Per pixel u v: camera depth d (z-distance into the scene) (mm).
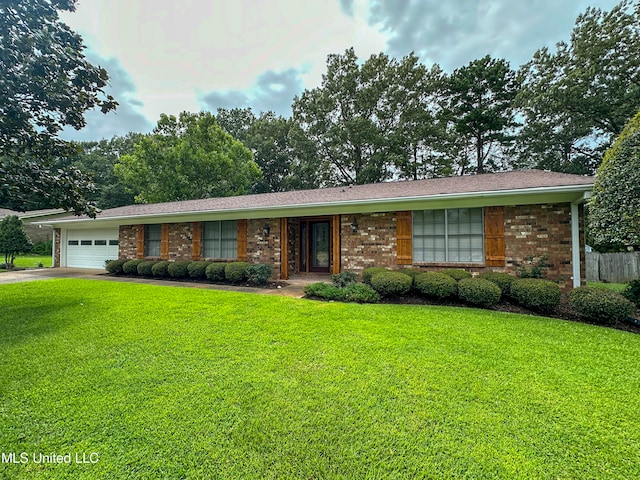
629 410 2723
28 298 7059
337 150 24938
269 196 12930
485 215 7836
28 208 6285
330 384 3152
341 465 2117
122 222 12953
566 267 7066
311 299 7117
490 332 4719
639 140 5543
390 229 8867
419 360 3707
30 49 5559
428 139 24062
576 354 3922
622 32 16109
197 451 2238
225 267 9656
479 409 2723
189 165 22984
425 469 2082
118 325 5043
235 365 3598
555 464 2119
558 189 6590
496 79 22000
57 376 3332
